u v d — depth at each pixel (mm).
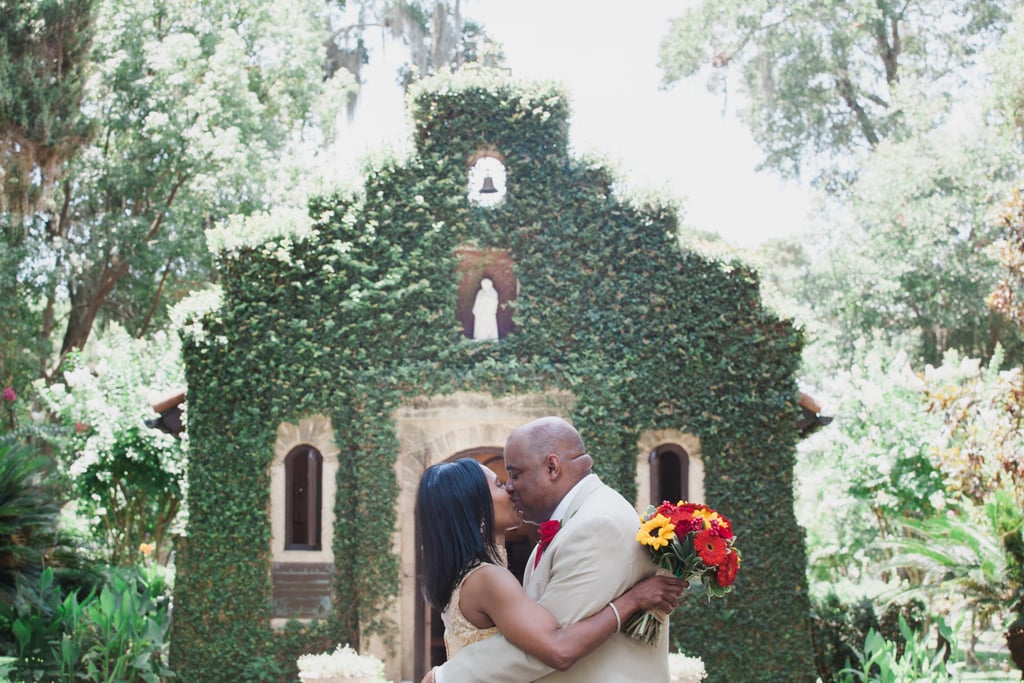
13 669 12438
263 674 13281
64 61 19547
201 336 13875
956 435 13641
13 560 12930
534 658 3887
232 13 27828
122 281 26938
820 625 14641
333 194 14328
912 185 26531
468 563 4148
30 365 21625
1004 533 12039
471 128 14508
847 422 18422
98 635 12664
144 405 18109
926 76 30203
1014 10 26906
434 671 4039
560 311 14156
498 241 14297
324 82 30312
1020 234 12734
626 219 14367
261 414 13812
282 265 14023
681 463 14148
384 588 13312
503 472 15078
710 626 13555
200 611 13484
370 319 14000
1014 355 25469
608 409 13695
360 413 13672
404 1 29578
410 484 13766
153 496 18828
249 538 13578
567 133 14625
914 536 17734
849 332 27234
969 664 15984
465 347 13984
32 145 18922
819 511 20031
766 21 31203
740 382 14078
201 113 25500
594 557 3961
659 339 14102
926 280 25906
